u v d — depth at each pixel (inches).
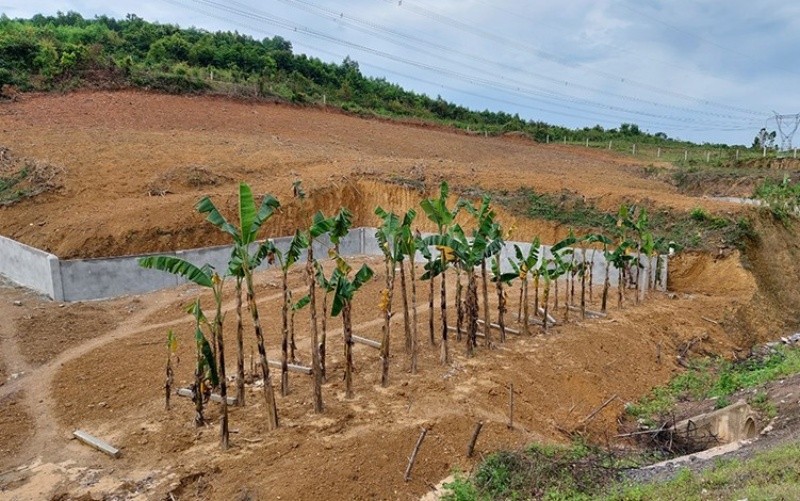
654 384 628.7
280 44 2657.5
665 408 582.9
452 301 778.8
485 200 650.8
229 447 407.2
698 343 737.6
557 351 616.1
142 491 363.6
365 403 475.5
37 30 1792.6
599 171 1697.8
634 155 2352.4
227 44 2196.1
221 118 1573.6
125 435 426.9
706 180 1566.2
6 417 455.5
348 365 480.4
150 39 2000.5
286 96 1923.0
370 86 2544.3
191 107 1615.4
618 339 678.5
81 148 1134.4
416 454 404.2
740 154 2145.7
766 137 2279.8
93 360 558.6
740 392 587.2
